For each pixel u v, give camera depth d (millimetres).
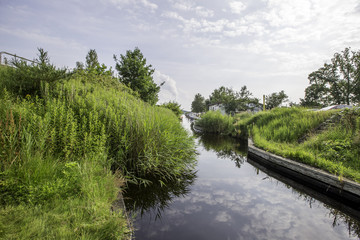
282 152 7246
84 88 6590
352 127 7305
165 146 5480
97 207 2480
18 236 1770
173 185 5008
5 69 6441
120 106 6016
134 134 5121
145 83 16828
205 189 5148
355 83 29906
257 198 4707
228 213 3871
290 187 5613
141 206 4043
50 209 2318
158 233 3045
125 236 2430
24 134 3203
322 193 5055
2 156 2660
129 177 4484
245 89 34906
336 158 5996
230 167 7633
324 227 3504
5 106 3832
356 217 3969
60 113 4273
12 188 2369
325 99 34188
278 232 3268
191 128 28203
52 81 5805
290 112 13266
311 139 7867
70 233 1944
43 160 3045
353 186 4328
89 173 3174
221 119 20203
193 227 3291
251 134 13414
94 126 4461
